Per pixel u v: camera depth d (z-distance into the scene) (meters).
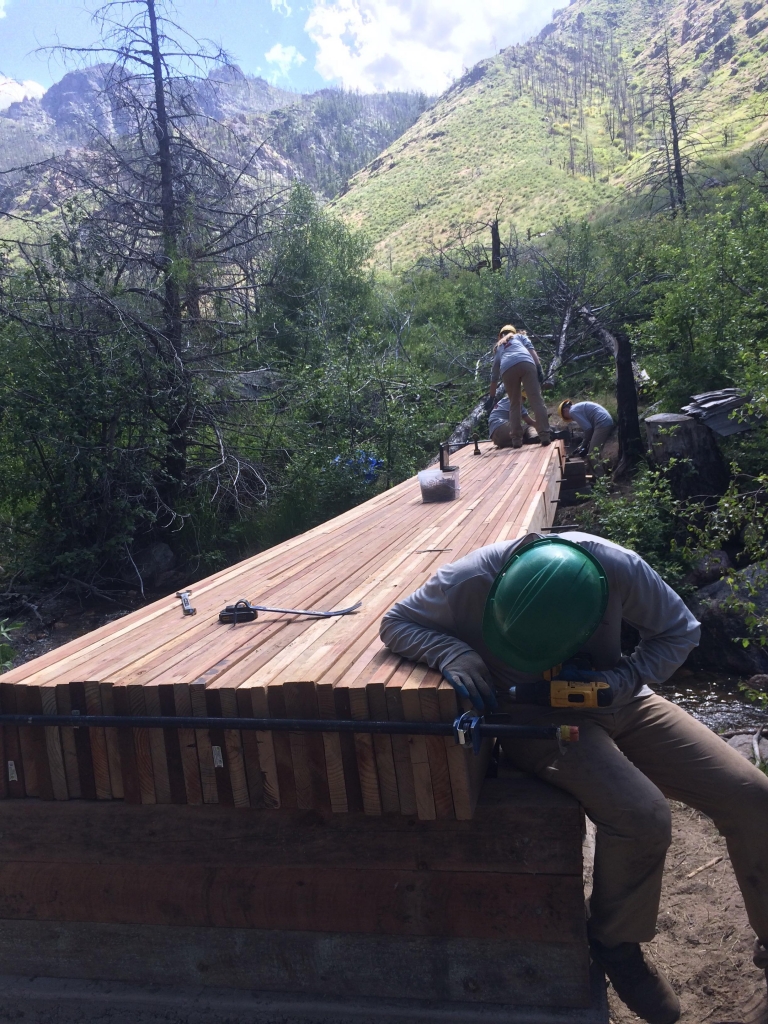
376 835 2.46
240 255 13.44
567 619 2.24
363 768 2.32
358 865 2.47
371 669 2.49
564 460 9.52
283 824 2.51
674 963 3.24
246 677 2.50
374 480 11.74
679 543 7.97
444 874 2.43
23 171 12.30
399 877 2.45
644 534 8.03
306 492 11.45
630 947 2.57
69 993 2.63
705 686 6.65
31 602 10.10
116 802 2.60
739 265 10.52
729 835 2.63
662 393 10.68
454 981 2.46
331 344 14.15
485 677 2.32
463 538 4.86
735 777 2.56
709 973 3.14
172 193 12.49
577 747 2.43
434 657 2.41
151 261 11.83
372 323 19.81
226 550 11.29
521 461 8.45
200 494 11.52
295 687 2.35
